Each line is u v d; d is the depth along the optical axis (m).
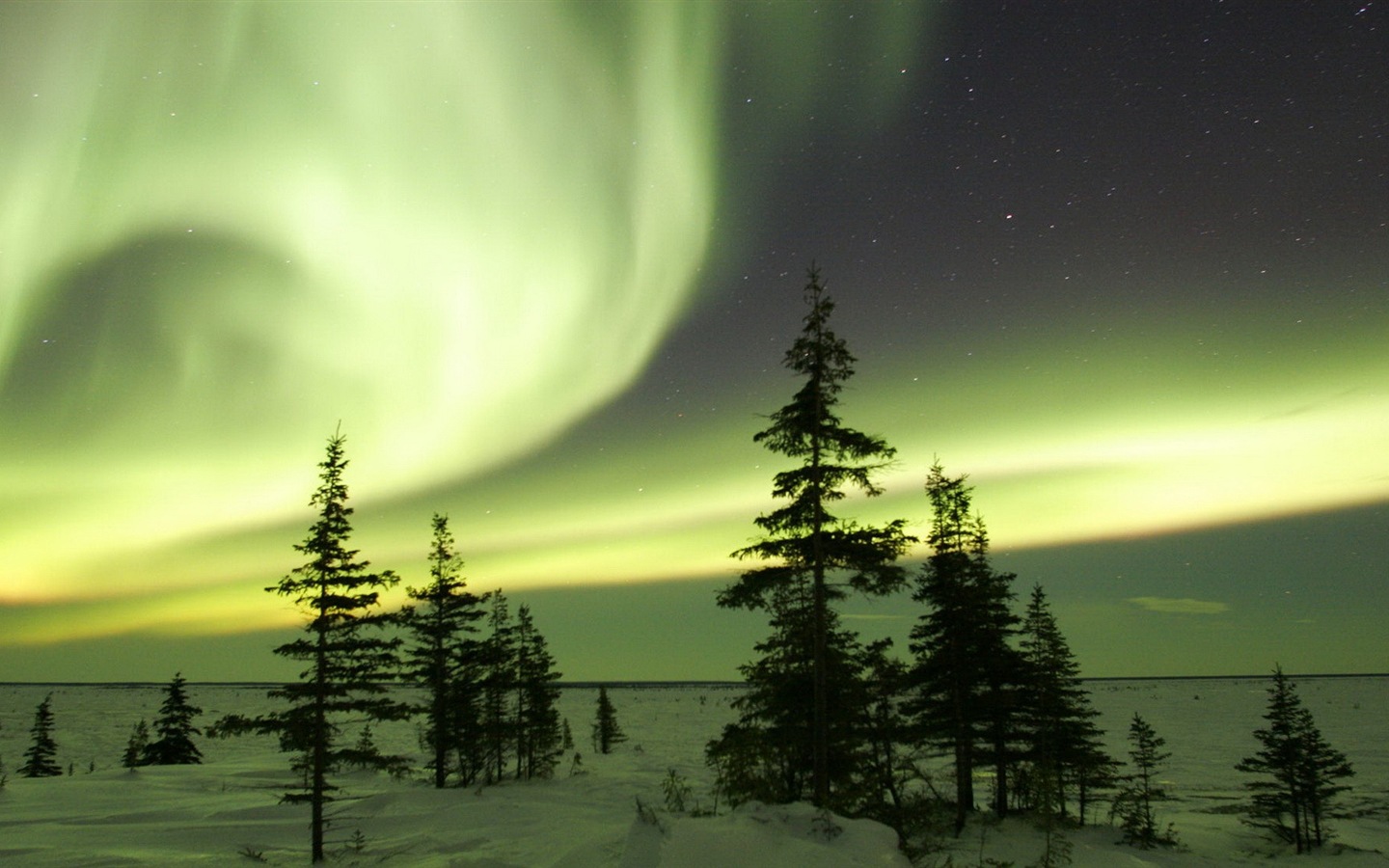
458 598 38.41
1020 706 30.86
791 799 19.11
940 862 16.14
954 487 30.41
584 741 93.06
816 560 19.16
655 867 11.84
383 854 20.11
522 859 16.89
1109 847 32.38
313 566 21.58
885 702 25.72
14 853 19.72
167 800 31.89
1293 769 41.72
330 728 21.61
